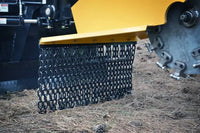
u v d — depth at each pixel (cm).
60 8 329
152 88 420
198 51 201
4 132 251
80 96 330
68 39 274
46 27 329
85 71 329
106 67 346
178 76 214
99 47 334
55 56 302
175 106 329
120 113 303
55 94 310
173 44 216
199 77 492
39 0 343
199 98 364
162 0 210
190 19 200
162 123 274
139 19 230
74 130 255
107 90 351
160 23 214
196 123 272
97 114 299
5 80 387
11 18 325
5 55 390
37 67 412
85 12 277
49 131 253
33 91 388
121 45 350
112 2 250
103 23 262
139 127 262
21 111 309
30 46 402
